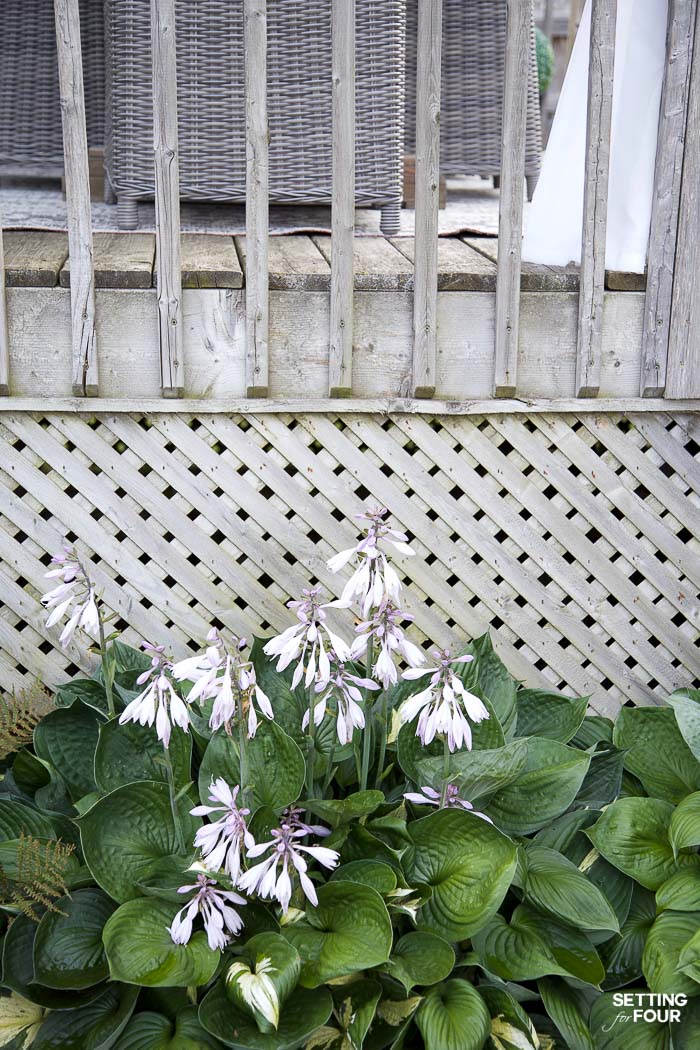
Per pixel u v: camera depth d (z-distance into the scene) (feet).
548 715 8.58
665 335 8.73
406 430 8.80
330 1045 6.34
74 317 8.00
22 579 9.19
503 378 8.60
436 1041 6.18
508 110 7.98
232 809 5.97
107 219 12.09
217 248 10.03
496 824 7.64
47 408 8.26
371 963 6.20
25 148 12.71
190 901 6.34
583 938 7.03
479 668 8.54
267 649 6.42
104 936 6.17
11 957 6.54
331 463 8.84
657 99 8.52
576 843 7.80
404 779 8.05
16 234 10.30
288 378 8.51
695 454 9.62
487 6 13.21
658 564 9.41
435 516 9.53
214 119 10.87
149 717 6.12
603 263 8.46
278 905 6.84
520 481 9.09
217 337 8.34
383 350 8.55
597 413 9.00
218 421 8.61
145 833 6.95
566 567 9.33
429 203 8.08
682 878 7.30
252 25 7.52
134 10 10.59
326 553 9.00
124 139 10.93
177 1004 6.48
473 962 6.71
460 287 8.50
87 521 8.73
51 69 12.51
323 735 7.83
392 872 6.82
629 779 8.68
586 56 9.14
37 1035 6.28
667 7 8.25
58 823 7.33
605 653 9.52
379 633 6.68
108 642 8.89
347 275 8.16
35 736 7.78
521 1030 6.50
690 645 9.59
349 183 7.96
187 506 8.79
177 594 9.00
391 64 11.02
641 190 8.65
